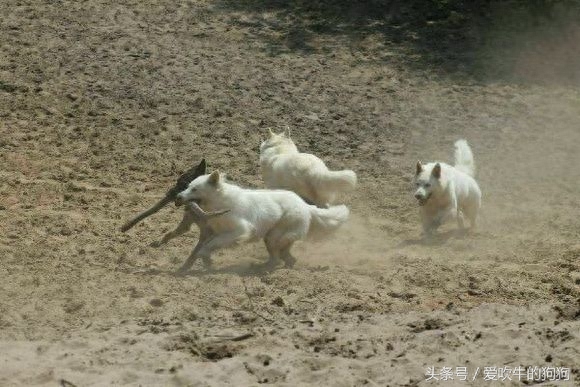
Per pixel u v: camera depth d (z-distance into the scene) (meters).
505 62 26.78
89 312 11.24
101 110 21.89
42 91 22.64
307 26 28.78
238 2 30.58
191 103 22.72
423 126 22.31
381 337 10.61
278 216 13.20
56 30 27.03
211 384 9.23
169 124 21.39
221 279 12.44
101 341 10.29
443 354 10.13
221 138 20.88
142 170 18.73
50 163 18.70
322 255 14.25
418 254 14.20
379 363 9.82
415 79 25.36
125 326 10.80
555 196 18.22
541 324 11.04
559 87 25.19
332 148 20.62
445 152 20.80
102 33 27.09
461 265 13.41
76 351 10.01
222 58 25.92
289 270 12.99
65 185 17.48
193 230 15.19
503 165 20.11
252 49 26.80
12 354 9.88
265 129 21.53
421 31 28.80
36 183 17.48
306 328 10.81
